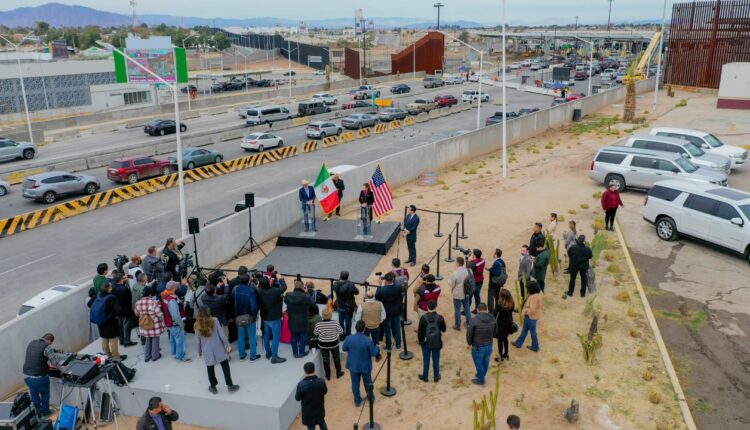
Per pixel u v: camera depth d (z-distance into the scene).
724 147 29.41
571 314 14.20
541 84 90.81
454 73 129.25
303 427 10.40
